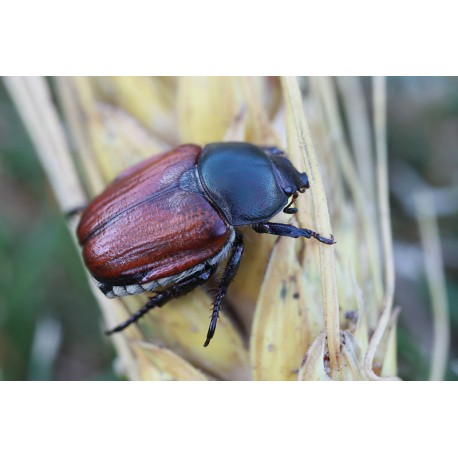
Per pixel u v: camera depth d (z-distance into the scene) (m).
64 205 0.05
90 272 0.05
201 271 0.05
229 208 0.05
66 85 0.05
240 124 0.05
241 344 0.05
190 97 0.05
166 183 0.05
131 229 0.05
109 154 0.05
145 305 0.05
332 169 0.05
